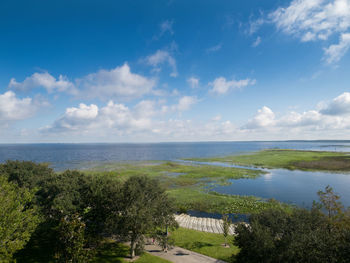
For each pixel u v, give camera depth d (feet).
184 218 112.27
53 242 76.38
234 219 111.55
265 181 202.39
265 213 56.29
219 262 66.49
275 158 378.73
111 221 66.08
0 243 46.01
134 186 70.69
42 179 96.73
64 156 542.57
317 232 45.83
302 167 279.08
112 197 69.77
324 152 467.93
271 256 44.09
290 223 51.29
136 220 60.70
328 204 82.48
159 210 70.23
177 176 223.71
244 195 154.10
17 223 50.21
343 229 47.50
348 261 39.22
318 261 39.78
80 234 53.36
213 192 161.79
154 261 66.08
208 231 95.04
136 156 537.24
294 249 42.32
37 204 77.82
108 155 579.89
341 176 226.58
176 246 78.07
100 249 73.46
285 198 149.18
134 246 73.46
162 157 496.23
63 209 71.36
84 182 87.25
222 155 511.81
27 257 65.82
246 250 49.32
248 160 368.27
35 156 540.11
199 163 351.46
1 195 52.31
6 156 535.19
